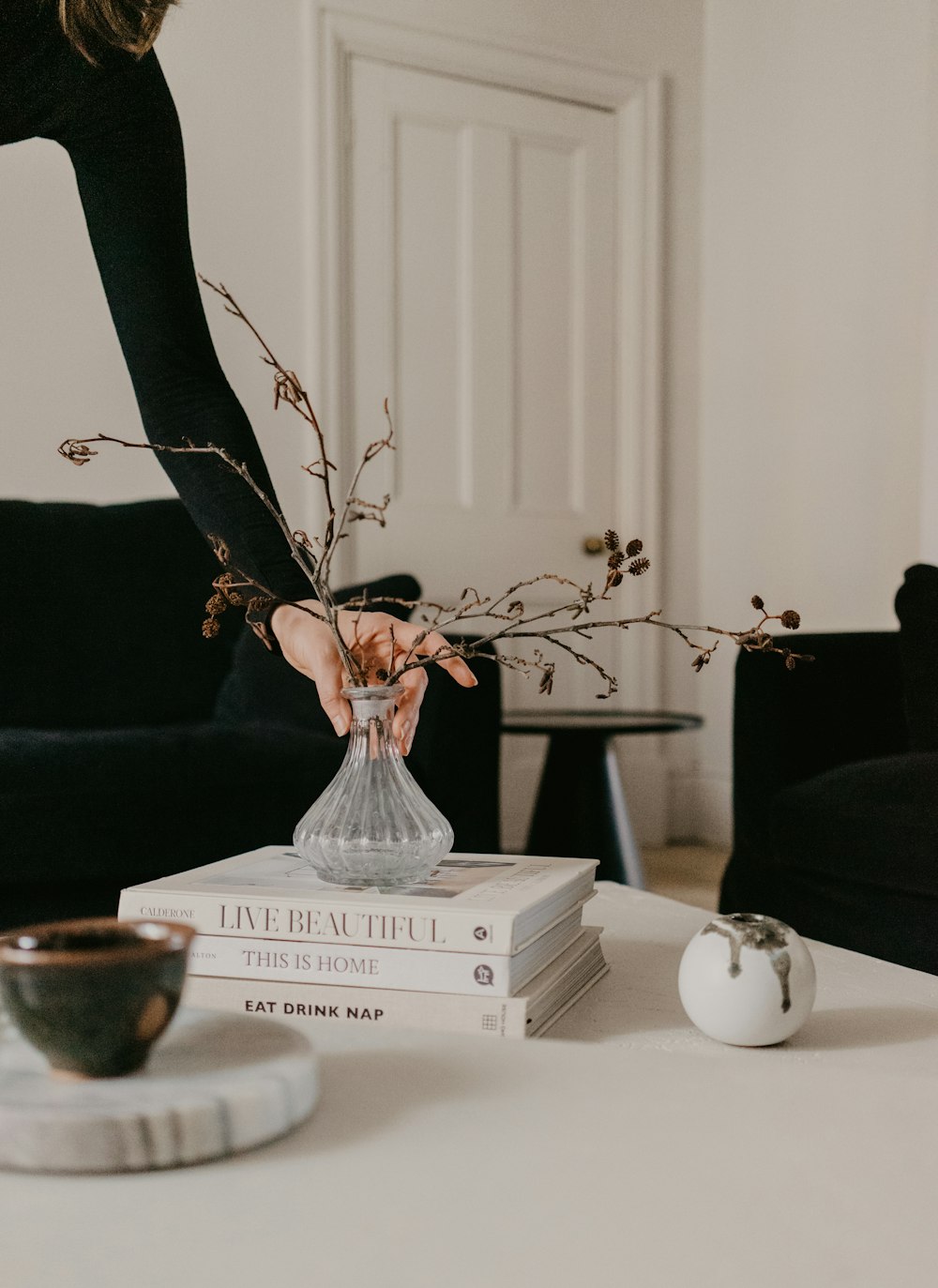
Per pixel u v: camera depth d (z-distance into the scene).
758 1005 0.74
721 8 3.91
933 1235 0.39
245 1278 0.36
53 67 1.13
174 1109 0.44
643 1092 0.52
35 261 2.94
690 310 3.97
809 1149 0.46
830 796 1.74
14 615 2.36
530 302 3.70
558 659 3.76
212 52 3.14
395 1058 0.57
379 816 0.85
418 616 2.91
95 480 2.99
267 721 2.28
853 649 2.13
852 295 3.45
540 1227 0.39
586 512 3.82
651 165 3.84
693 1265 0.37
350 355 3.38
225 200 3.16
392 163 3.44
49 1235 0.39
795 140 3.64
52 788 1.71
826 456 3.54
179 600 2.51
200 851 1.80
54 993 0.45
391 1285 0.35
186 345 1.19
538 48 3.61
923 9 3.22
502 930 0.75
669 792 3.93
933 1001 0.88
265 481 1.12
